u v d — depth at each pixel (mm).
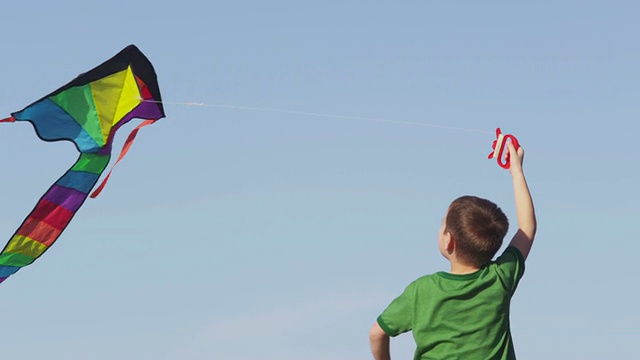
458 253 5988
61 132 8586
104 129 8625
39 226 8430
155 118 8852
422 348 5953
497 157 6672
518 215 6434
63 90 8484
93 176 8617
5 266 8477
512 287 6008
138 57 8625
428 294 5949
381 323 6059
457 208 6031
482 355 5855
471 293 5879
